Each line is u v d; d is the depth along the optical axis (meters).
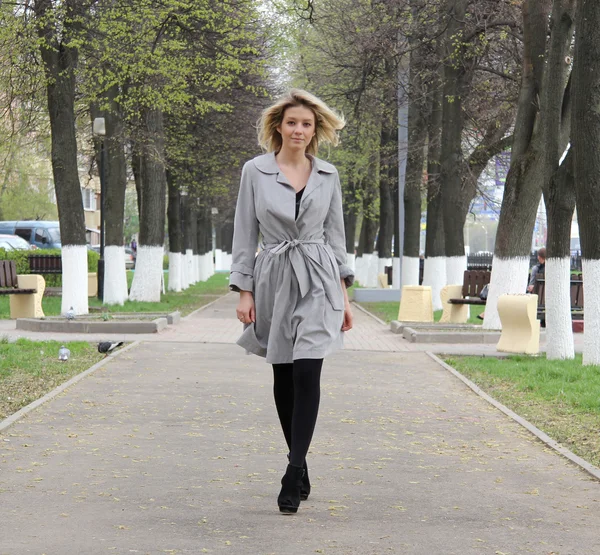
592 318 13.74
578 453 7.85
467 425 9.09
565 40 14.64
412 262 31.14
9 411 9.57
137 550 4.97
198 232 55.44
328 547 5.05
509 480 6.81
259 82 32.78
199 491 6.30
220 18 23.70
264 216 5.68
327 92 29.14
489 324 19.72
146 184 28.80
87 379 11.93
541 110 18.53
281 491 5.68
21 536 5.23
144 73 23.28
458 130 24.06
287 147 5.75
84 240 21.97
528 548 5.12
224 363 13.80
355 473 6.94
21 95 21.61
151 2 21.91
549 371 12.97
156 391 10.98
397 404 10.34
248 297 5.72
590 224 13.57
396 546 5.10
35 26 20.12
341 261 5.82
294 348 5.53
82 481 6.57
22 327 19.59
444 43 23.86
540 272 20.20
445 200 24.39
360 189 40.12
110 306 26.08
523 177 19.09
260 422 9.02
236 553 4.93
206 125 33.72
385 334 20.20
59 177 21.55
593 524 5.64
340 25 26.73
